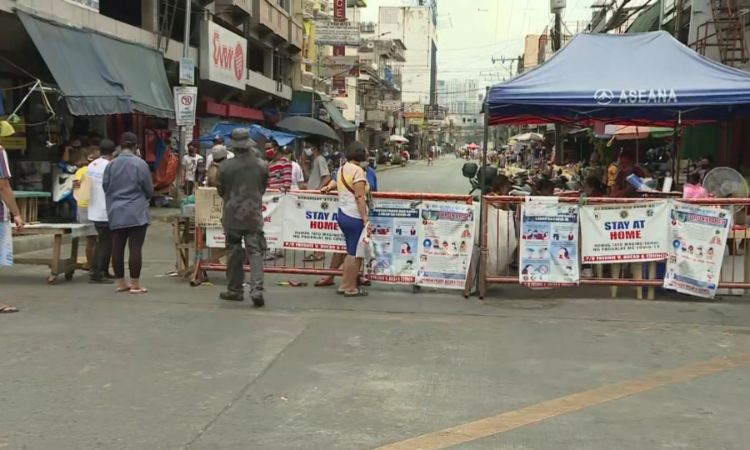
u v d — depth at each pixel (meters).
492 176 10.30
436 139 140.50
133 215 8.30
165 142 20.06
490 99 8.62
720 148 16.17
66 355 5.81
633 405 4.82
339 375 5.39
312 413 4.61
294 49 34.25
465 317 7.43
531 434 4.29
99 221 8.90
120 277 8.47
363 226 8.21
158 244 13.06
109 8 18.30
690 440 4.23
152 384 5.14
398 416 4.57
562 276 8.25
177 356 5.84
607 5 27.05
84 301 7.92
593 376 5.46
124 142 8.38
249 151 7.85
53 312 7.34
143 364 5.61
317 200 8.77
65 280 9.23
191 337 6.44
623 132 18.80
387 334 6.65
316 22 41.47
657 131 17.98
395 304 8.02
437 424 4.44
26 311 7.37
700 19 17.14
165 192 19.58
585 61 8.95
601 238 8.21
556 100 8.45
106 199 8.39
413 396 4.95
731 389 5.18
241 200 7.75
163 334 6.53
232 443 4.11
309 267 9.76
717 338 6.66
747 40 15.76
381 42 70.69
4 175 7.17
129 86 14.87
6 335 6.39
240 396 4.91
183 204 9.59
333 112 39.97
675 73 8.76
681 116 11.70
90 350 5.96
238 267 8.01
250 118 28.39
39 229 8.90
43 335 6.41
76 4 14.45
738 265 8.51
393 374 5.44
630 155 11.88
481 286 8.36
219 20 24.69
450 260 8.42
